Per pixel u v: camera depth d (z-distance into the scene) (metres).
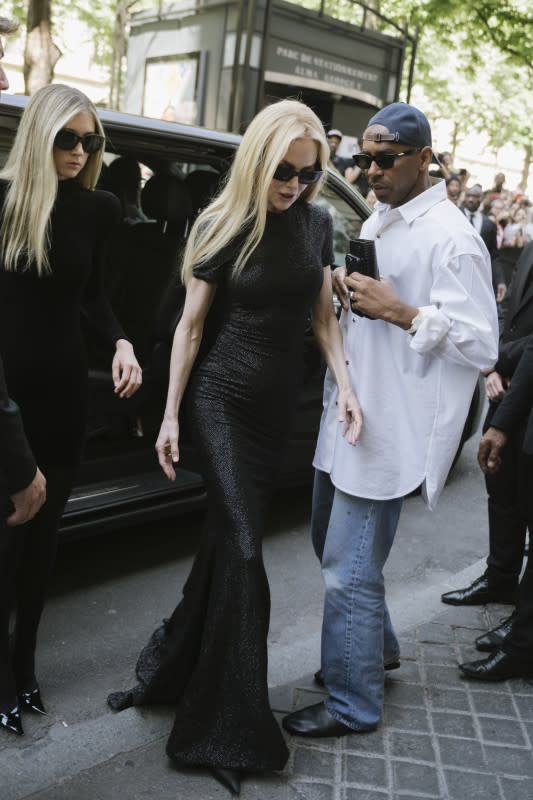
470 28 13.80
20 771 2.23
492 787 2.25
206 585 2.28
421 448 2.35
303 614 3.39
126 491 3.39
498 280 7.77
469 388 2.35
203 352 3.36
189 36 9.27
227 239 2.19
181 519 4.20
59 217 2.27
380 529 2.42
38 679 2.76
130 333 4.01
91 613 3.26
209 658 2.19
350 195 4.25
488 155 31.75
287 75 9.26
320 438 2.55
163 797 2.14
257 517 2.23
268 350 2.28
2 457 1.80
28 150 2.20
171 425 2.34
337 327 2.48
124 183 4.09
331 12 12.48
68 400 2.41
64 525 3.17
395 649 2.74
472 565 3.76
